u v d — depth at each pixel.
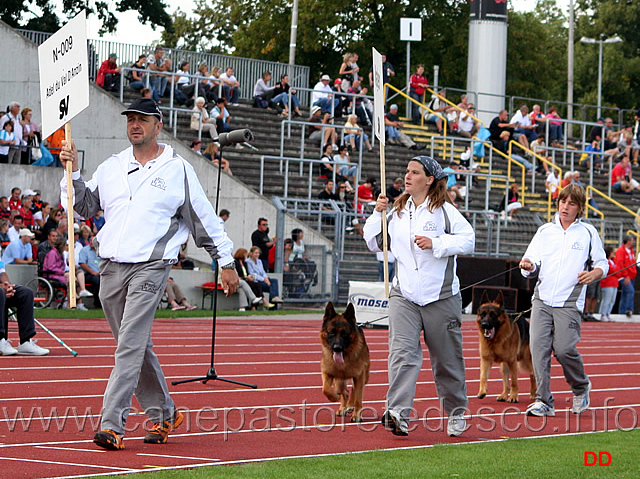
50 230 26.03
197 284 28.58
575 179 40.69
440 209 10.12
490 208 39.12
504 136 43.03
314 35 63.56
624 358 20.97
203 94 38.56
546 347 12.28
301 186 35.94
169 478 7.61
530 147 44.81
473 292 30.44
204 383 14.09
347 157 36.47
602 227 37.34
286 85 41.22
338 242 31.78
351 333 11.41
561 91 81.12
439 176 10.15
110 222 9.12
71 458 8.48
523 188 39.91
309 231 31.48
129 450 8.96
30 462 8.25
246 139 15.00
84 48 9.27
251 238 31.73
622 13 80.88
